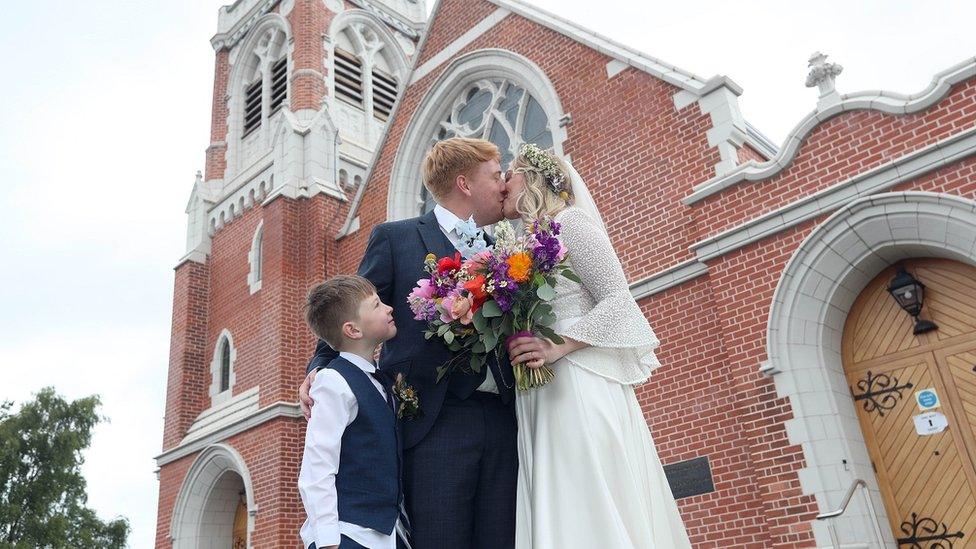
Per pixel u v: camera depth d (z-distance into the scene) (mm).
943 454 7242
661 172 9984
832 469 7309
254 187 17953
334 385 2846
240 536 15391
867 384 7852
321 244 15453
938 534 7090
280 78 19844
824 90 8164
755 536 7832
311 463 2717
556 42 12320
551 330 2838
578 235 3029
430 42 15156
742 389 8086
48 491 30594
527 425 3018
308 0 19828
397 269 3273
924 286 7660
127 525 33156
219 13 22875
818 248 7840
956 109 7227
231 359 16438
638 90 10680
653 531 2758
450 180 3418
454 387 3066
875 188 7500
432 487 2943
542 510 2697
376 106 20312
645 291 9484
